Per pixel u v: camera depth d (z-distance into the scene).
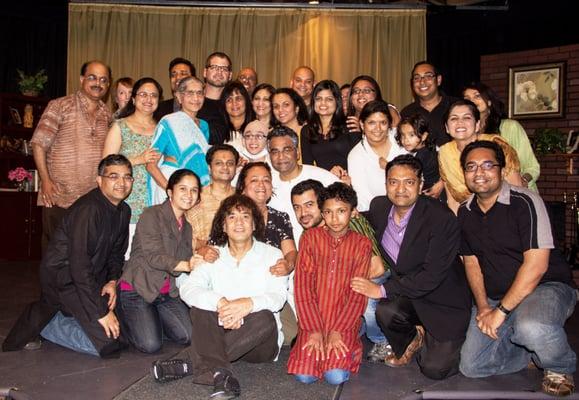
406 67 6.68
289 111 4.07
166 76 6.81
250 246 3.09
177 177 3.30
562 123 6.81
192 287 2.96
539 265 2.79
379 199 3.27
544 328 2.75
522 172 3.97
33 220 7.11
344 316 2.96
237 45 6.80
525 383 2.97
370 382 2.98
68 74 6.71
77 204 3.28
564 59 6.73
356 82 4.28
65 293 3.28
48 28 7.77
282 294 3.04
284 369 3.14
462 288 3.12
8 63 7.48
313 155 4.10
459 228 3.04
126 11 6.73
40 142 4.22
